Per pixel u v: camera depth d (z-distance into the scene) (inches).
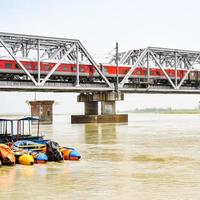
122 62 3262.8
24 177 807.7
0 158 981.8
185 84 3703.3
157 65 3353.8
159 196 627.8
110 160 1063.0
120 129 2466.8
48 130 2433.6
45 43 2770.7
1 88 2591.0
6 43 2655.0
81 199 613.0
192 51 3523.6
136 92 3420.3
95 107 3371.1
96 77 3083.2
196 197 620.1
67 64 2856.8
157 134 2027.6
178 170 882.1
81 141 1646.2
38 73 2645.2
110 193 651.5
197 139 1721.2
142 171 870.4
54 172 870.4
